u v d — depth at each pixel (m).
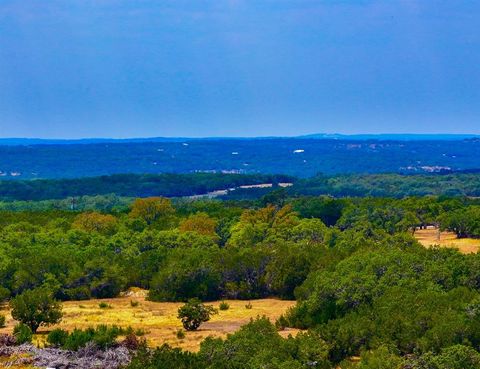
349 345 53.19
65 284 90.38
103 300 89.88
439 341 50.91
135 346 56.59
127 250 106.75
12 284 89.31
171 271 89.69
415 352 50.53
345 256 88.06
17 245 107.88
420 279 69.44
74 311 80.38
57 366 51.19
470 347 48.88
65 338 58.56
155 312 79.44
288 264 88.94
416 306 58.00
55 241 111.06
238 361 47.38
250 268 90.69
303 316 67.38
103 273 92.12
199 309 68.75
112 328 63.25
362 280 67.06
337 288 66.31
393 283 68.25
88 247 107.56
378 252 77.94
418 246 95.25
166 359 46.84
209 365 45.97
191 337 63.91
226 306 81.12
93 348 55.75
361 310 60.16
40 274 90.81
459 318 53.41
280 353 48.41
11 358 52.88
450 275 71.12
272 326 55.00
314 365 49.03
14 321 73.62
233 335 52.53
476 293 62.25
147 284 96.62
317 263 88.31
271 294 90.31
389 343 51.84
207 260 91.88
